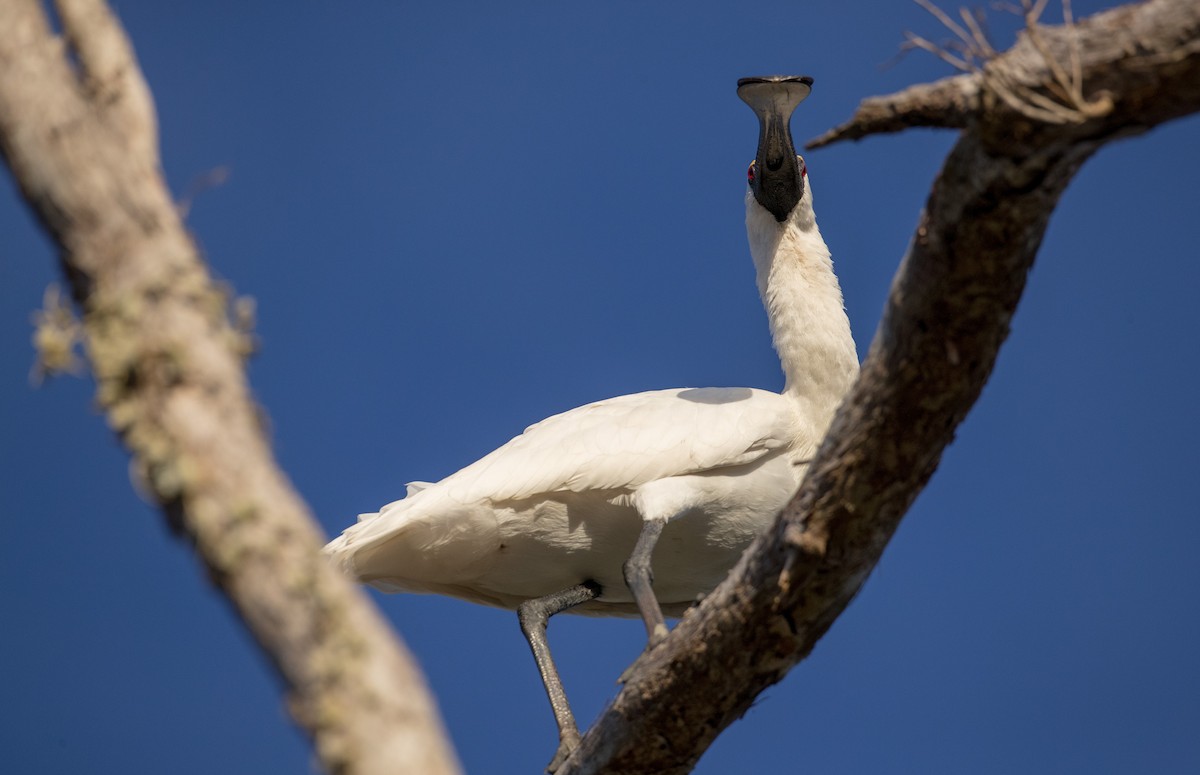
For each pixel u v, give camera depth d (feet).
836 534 31.68
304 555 18.95
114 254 20.51
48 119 20.83
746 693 35.12
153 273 20.31
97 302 20.30
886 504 31.17
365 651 18.54
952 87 25.53
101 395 19.84
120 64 21.18
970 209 26.63
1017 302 28.30
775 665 34.47
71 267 20.90
